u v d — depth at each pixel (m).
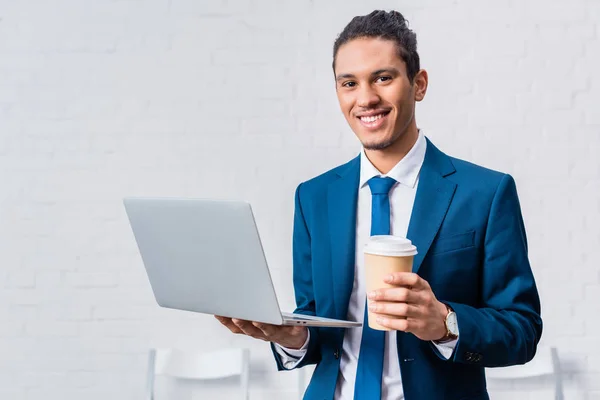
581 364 2.35
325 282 1.20
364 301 1.16
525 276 1.14
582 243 2.35
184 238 1.04
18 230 2.46
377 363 1.12
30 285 2.46
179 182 2.44
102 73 2.44
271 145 2.42
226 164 2.43
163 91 2.43
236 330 1.17
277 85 2.41
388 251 0.96
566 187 2.35
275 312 0.97
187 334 2.47
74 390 2.47
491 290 1.13
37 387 2.47
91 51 2.44
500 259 1.12
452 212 1.14
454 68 2.36
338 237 1.20
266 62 2.41
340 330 1.18
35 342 2.47
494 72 2.35
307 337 1.19
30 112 2.45
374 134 1.11
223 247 0.99
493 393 2.38
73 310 2.47
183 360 2.29
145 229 1.11
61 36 2.45
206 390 2.46
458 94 2.36
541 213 2.36
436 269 1.12
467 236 1.13
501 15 2.35
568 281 2.36
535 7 2.34
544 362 2.24
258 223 2.42
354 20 1.12
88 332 2.47
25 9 2.45
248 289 0.99
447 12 2.36
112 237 2.46
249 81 2.42
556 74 2.34
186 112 2.43
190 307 1.13
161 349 2.33
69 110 2.45
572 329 2.36
